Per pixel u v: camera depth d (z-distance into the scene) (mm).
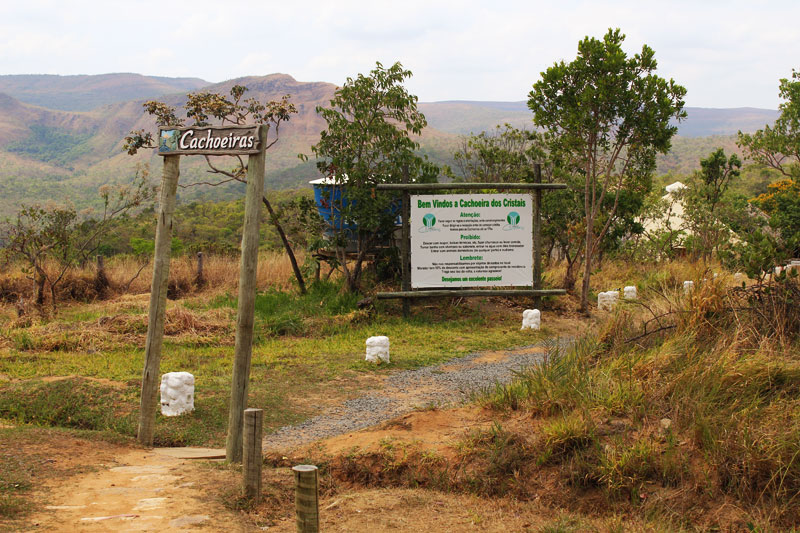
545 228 24516
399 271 19156
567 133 18203
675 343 7691
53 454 6336
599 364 7719
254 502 5352
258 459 5414
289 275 22031
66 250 20328
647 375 7062
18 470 5664
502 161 25141
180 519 4766
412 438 6727
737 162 30078
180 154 7398
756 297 8570
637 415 6348
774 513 5098
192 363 11922
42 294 17797
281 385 10469
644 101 17438
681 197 29609
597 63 17422
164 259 7617
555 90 18062
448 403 9047
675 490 5484
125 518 4699
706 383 6531
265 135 6953
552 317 17500
